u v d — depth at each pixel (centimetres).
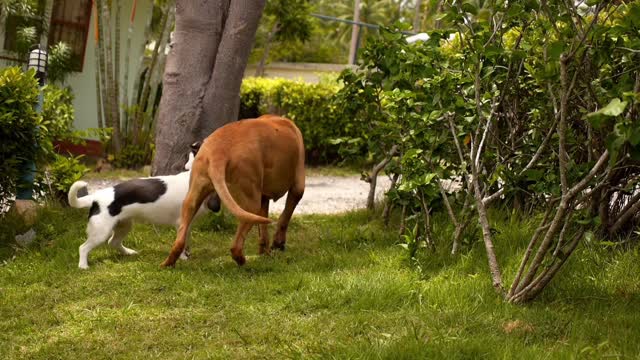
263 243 728
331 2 5962
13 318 555
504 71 632
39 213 828
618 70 571
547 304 551
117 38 1448
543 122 646
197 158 648
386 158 854
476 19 633
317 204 1128
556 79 512
